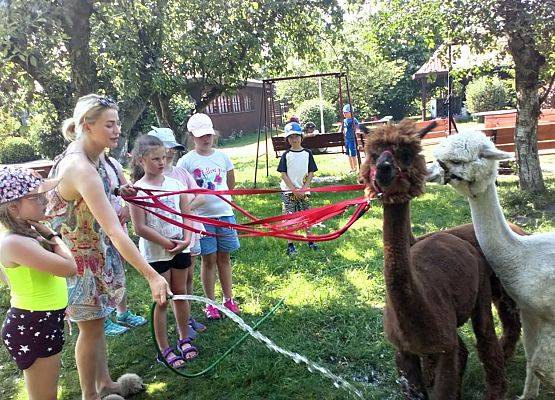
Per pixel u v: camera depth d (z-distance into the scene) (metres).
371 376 3.76
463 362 3.01
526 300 2.94
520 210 7.52
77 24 6.89
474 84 27.00
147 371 4.06
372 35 8.95
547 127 11.70
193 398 3.63
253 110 35.41
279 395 3.56
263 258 6.38
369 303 4.88
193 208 4.44
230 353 4.15
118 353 4.36
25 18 6.33
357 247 6.49
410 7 8.38
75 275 3.00
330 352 4.08
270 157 19.11
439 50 8.65
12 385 4.08
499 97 26.25
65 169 2.91
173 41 9.73
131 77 7.98
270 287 5.47
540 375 2.95
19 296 2.85
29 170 2.78
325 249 6.53
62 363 4.30
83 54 6.99
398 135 2.47
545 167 11.04
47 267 2.73
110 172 3.59
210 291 4.74
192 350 4.14
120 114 8.45
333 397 3.50
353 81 26.45
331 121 26.12
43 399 2.99
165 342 4.02
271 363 3.96
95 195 2.83
